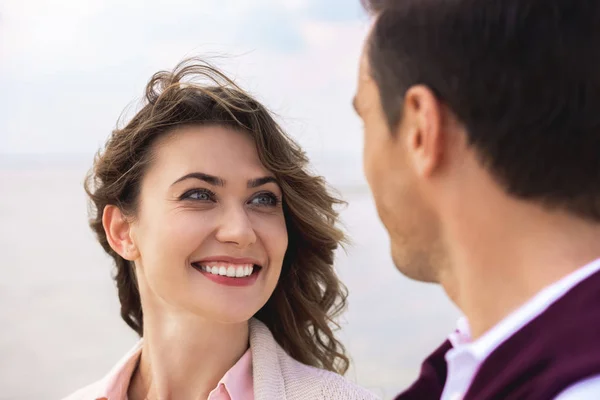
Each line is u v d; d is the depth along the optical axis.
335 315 2.51
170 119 2.07
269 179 2.12
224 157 2.05
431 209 1.03
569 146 0.89
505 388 0.82
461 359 0.93
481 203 0.95
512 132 0.90
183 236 2.00
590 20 0.89
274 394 2.08
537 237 0.91
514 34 0.90
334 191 2.38
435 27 0.95
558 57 0.89
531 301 0.88
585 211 0.90
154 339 2.13
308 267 2.39
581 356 0.78
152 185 2.08
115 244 2.22
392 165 1.05
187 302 2.04
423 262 1.07
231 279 2.05
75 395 2.30
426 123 0.97
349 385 2.12
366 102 1.10
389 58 1.02
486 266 0.95
